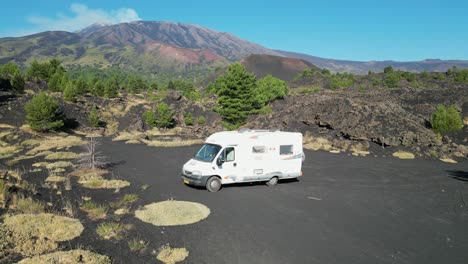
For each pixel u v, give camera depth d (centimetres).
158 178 1866
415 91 5803
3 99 4181
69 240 988
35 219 1082
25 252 884
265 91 5925
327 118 3741
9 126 3459
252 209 1365
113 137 3772
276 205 1430
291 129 3912
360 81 9519
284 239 1073
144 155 2638
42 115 3459
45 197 1416
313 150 3047
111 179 1809
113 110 4931
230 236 1080
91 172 1922
